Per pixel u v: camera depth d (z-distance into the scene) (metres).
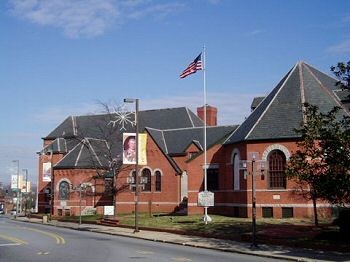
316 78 44.66
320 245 25.52
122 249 25.75
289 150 40.50
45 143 83.19
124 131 70.19
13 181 99.94
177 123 70.50
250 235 29.64
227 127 63.19
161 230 37.81
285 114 42.25
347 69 25.27
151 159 60.47
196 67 43.38
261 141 41.88
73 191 68.50
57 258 21.22
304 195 32.91
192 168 50.00
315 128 25.80
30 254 23.02
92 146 69.81
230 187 45.84
